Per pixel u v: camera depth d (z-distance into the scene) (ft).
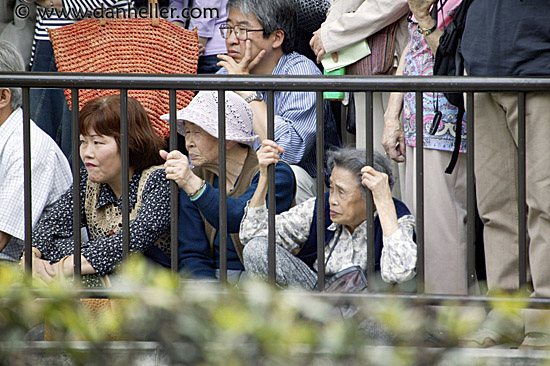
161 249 49.62
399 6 56.59
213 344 23.66
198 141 50.37
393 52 58.54
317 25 63.62
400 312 25.72
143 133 49.08
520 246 41.06
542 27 42.88
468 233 41.39
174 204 43.45
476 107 46.21
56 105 64.23
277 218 48.37
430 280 51.57
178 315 25.11
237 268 49.78
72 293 27.09
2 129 52.60
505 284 46.65
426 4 50.42
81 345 25.99
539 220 43.68
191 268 48.85
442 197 51.16
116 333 26.89
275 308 24.93
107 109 48.65
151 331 26.61
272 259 42.22
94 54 59.62
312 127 59.47
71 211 50.62
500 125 45.88
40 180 52.54
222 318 23.80
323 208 41.73
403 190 57.57
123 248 42.06
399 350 23.66
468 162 41.14
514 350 38.78
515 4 43.65
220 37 63.93
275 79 40.81
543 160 42.63
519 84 40.32
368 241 42.22
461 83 40.42
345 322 24.73
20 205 51.85
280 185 50.26
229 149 50.60
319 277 41.86
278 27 59.82
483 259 51.42
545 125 42.45
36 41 64.44
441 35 49.21
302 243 48.55
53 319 25.99
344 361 23.35
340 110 64.85
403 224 46.42
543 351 38.32
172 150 44.06
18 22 65.82
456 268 51.29
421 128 41.01
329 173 59.06
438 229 51.34
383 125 59.98
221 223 42.01
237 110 50.34
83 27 59.93
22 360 26.08
